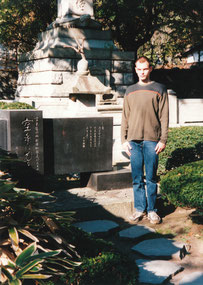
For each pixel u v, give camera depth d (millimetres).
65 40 11938
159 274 3318
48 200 4926
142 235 4250
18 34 16406
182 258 3791
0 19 15102
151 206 4746
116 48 12984
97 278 3059
